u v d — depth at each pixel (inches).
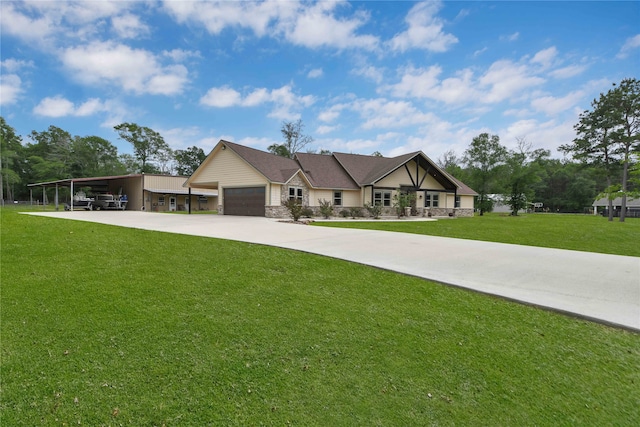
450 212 1118.4
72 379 100.1
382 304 167.3
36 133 2160.4
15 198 2154.3
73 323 135.7
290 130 1662.2
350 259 255.3
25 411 86.4
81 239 297.9
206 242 307.6
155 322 139.0
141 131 2144.4
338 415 88.7
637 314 152.3
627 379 108.0
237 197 828.0
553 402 96.3
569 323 147.5
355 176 979.3
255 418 86.9
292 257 257.3
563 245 391.9
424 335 135.5
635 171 495.8
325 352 120.5
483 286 193.5
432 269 232.1
